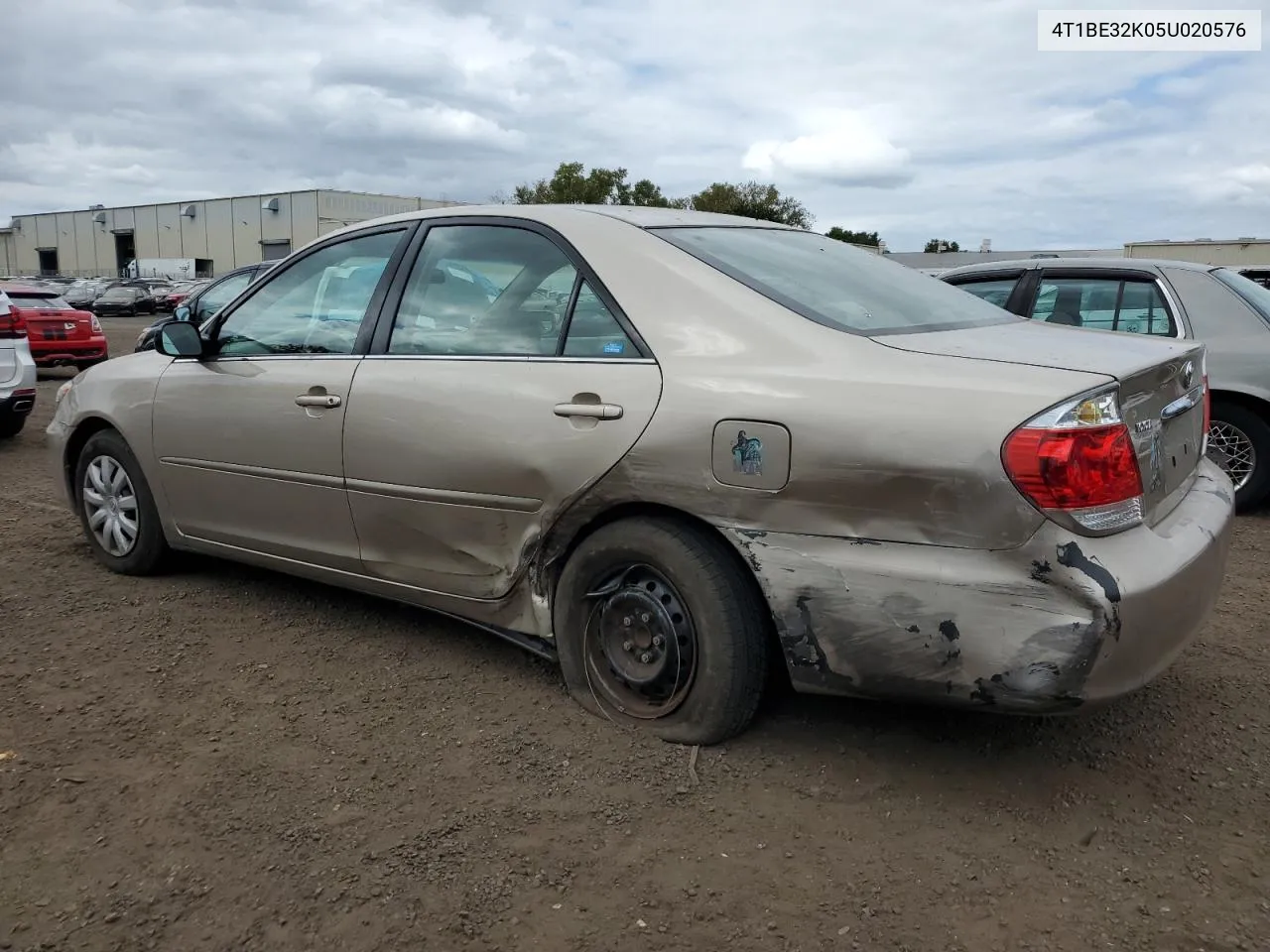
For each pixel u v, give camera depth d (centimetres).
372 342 362
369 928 226
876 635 260
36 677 356
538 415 312
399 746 308
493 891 239
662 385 290
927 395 254
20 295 1449
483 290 342
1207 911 232
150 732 317
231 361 407
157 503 443
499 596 337
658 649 305
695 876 245
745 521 276
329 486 368
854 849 256
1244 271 975
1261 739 314
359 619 417
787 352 279
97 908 232
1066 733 317
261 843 257
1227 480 335
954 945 221
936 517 251
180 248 8069
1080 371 254
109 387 457
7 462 786
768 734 313
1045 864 250
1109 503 246
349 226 394
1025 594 243
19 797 278
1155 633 250
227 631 403
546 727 319
